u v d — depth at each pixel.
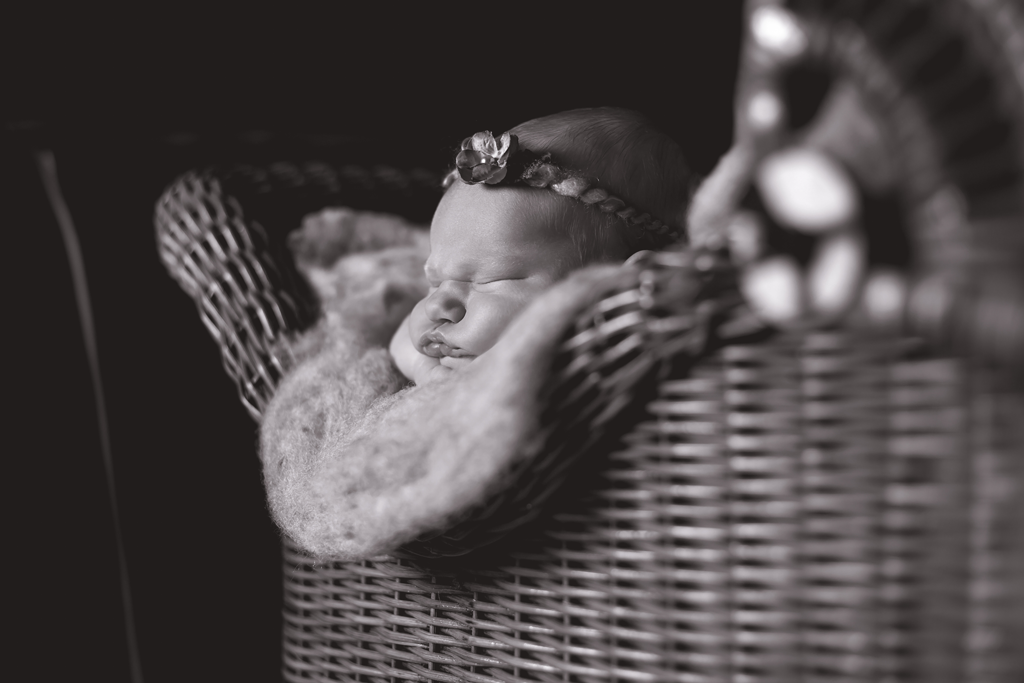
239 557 0.81
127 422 0.80
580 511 0.46
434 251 0.56
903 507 0.41
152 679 0.78
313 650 0.56
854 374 0.41
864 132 0.40
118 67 0.98
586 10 1.12
